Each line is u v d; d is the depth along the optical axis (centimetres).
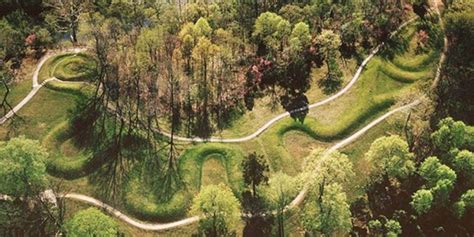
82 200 11662
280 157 12375
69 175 12000
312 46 14125
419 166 12106
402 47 14575
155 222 11475
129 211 11569
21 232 11106
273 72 13738
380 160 11762
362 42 14625
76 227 10175
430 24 14988
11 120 12781
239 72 13750
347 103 13425
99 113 12912
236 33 14462
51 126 12712
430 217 11475
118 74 13475
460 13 14288
